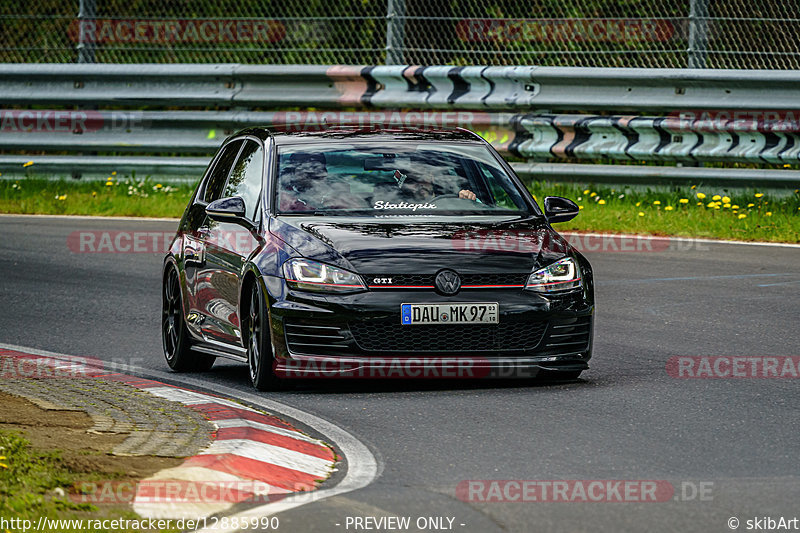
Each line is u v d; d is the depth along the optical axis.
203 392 27.36
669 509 17.75
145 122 62.44
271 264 26.91
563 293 26.77
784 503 18.06
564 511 17.69
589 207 53.41
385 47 62.34
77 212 58.44
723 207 52.69
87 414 23.44
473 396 26.25
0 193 61.19
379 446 22.06
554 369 26.69
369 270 26.25
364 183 29.39
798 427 23.27
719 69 53.75
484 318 26.11
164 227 54.59
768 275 41.78
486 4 61.16
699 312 36.16
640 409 24.81
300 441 22.17
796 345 31.67
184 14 67.81
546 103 56.53
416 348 26.14
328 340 26.19
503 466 20.45
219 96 61.69
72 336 34.72
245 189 30.45
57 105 64.25
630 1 59.28
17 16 64.12
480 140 31.72
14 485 17.80
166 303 32.62
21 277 43.81
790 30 56.84
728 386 27.06
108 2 67.94
